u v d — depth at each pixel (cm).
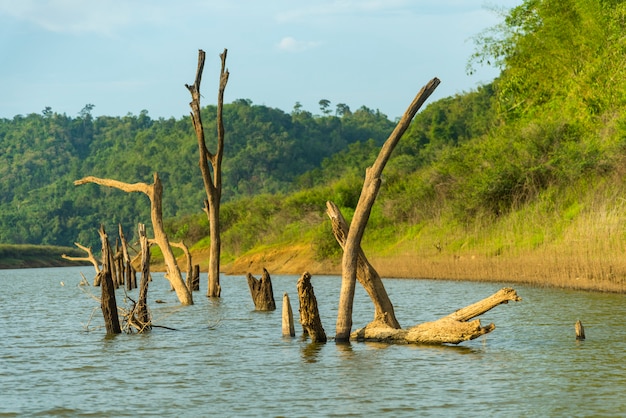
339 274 6241
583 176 4891
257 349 2275
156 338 2570
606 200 4294
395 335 2261
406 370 1886
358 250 2277
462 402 1576
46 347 2430
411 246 5738
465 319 2209
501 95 6344
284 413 1533
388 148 2206
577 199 4703
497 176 5306
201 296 4400
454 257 5041
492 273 4428
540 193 5119
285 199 9375
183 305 3762
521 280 4103
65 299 4762
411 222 6234
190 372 1953
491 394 1633
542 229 4641
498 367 1897
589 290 3556
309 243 7144
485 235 5112
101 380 1883
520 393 1636
